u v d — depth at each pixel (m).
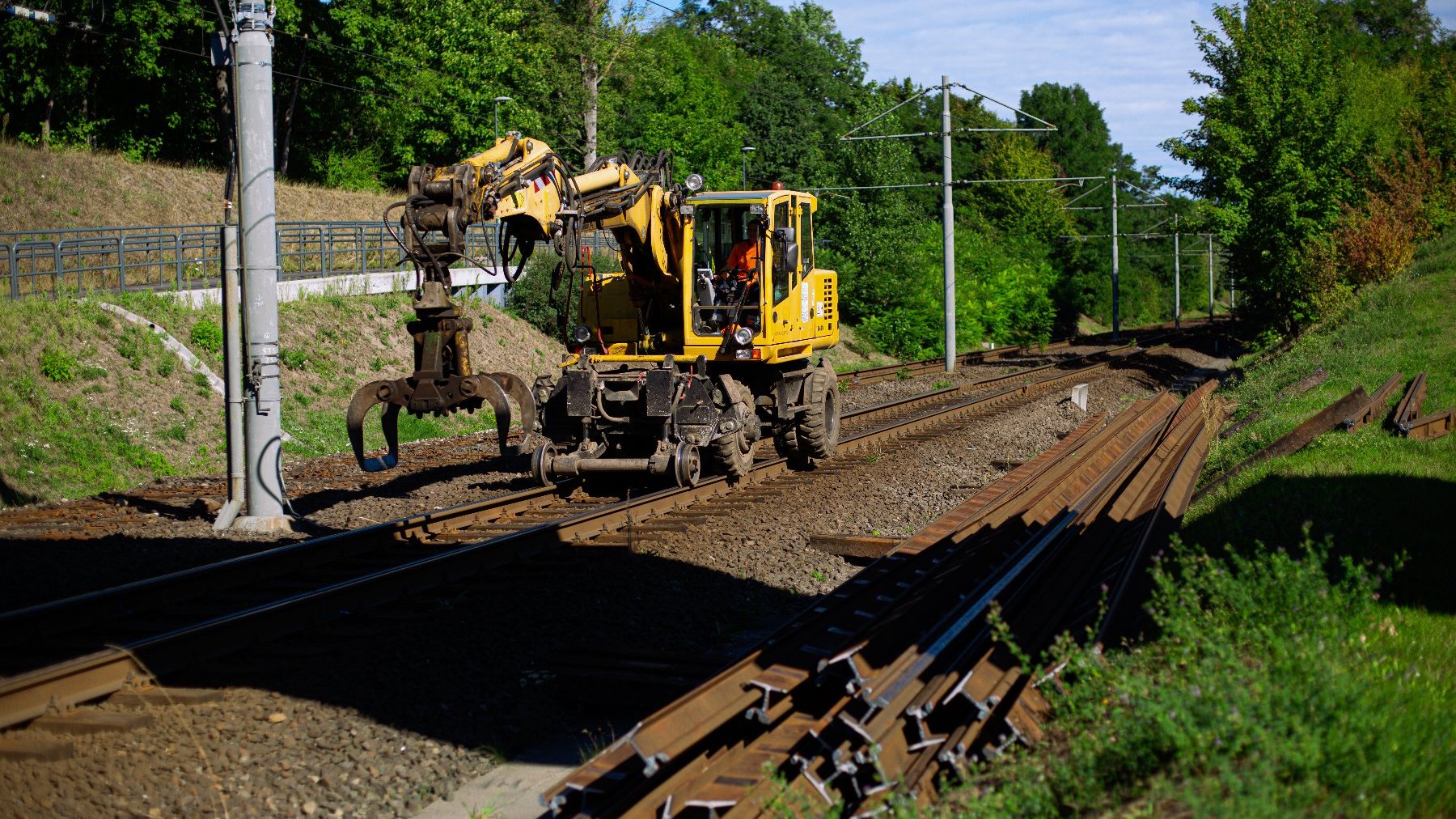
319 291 24.62
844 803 5.26
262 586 9.25
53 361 16.42
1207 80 33.97
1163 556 7.97
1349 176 33.22
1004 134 75.88
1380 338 21.52
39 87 37.59
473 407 10.27
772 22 87.31
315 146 50.09
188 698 6.85
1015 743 5.43
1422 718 5.12
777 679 6.01
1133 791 4.69
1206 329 63.59
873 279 43.91
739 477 14.23
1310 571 6.16
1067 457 14.60
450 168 9.65
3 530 11.70
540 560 10.20
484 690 7.29
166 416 17.30
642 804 5.00
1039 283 54.78
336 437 19.00
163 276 28.09
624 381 13.22
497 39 47.44
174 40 40.53
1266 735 4.48
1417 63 55.97
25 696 6.41
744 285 13.98
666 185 13.94
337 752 6.32
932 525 10.55
